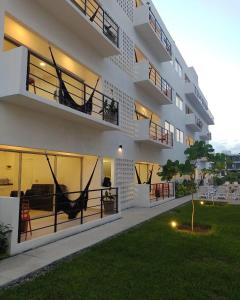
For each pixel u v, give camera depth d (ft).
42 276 14.80
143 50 52.13
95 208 35.29
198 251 19.74
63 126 28.60
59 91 26.66
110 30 38.50
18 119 22.98
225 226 29.27
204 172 41.11
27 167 27.50
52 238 21.76
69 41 30.22
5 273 14.85
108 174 39.60
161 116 61.41
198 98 98.48
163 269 16.03
